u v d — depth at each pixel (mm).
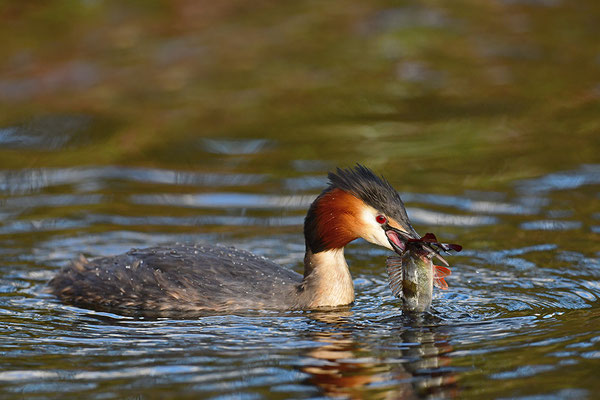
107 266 17594
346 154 26000
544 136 27109
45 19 36750
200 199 23031
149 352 13875
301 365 13195
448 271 15727
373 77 32406
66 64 33094
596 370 12648
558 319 15102
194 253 17703
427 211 21672
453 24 37281
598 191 22719
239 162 25734
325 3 39625
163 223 21359
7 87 31375
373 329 14969
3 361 13469
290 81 32156
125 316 16016
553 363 12984
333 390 12234
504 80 31828
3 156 26391
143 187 23984
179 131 28203
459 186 23375
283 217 21766
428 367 13031
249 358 13547
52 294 17312
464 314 15617
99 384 12539
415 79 32219
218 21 37312
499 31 36438
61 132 28266
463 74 32562
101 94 30969
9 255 19281
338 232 16516
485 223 20812
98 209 22297
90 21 36812
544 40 35406
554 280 17344
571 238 19672
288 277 17250
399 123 28531
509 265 18266
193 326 15344
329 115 29266
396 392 12141
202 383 12523
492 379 12492
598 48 34344
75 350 13992
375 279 18203
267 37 36031
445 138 27188
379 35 36156
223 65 33531
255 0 40031
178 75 32594
